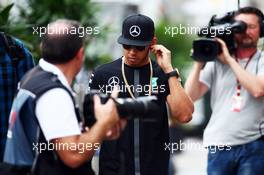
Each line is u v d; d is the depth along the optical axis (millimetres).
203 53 12602
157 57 11422
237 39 12648
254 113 12406
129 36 11180
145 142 11211
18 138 8977
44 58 9133
